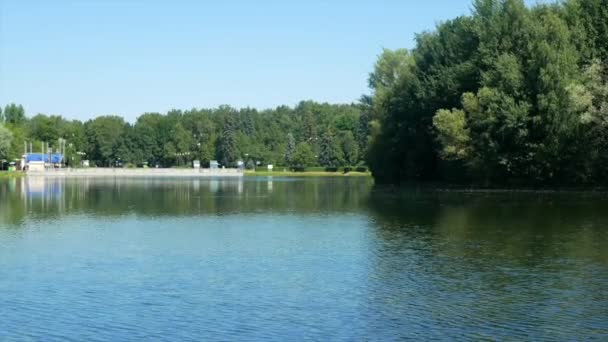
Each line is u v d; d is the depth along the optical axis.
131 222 47.72
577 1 81.88
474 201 64.25
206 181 139.75
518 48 80.06
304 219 49.38
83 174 185.25
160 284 25.17
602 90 68.94
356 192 86.31
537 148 75.31
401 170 101.31
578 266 28.19
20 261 30.22
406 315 20.58
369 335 18.61
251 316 20.59
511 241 35.59
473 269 27.75
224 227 44.16
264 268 28.39
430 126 90.94
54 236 39.22
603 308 21.23
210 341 18.19
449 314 20.67
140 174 188.50
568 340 18.02
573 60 74.44
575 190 77.38
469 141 80.88
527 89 76.25
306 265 29.03
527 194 73.25
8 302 22.36
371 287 24.50
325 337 18.47
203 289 24.30
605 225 42.19
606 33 77.06
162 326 19.56
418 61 96.50
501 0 86.50
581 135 72.81
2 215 52.94
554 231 39.47
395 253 32.09
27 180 139.00
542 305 21.64
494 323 19.62
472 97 80.31
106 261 30.25
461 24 91.81
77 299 22.80
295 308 21.48
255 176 187.88
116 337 18.58
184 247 34.62
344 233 40.16
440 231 40.34
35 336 18.67
